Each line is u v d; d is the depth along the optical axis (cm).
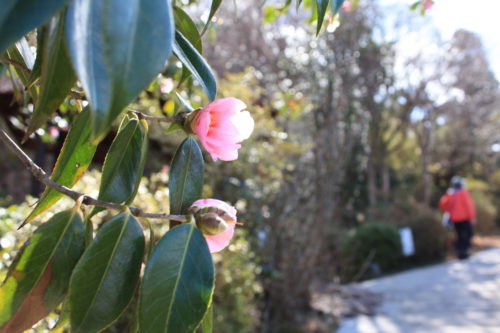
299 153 559
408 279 812
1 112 349
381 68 1070
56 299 61
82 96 78
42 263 60
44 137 313
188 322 55
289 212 534
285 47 749
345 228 998
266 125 507
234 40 784
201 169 73
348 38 738
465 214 991
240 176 499
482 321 529
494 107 1594
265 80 729
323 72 663
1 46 38
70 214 62
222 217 63
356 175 989
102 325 57
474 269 874
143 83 39
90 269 57
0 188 834
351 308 574
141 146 70
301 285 515
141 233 61
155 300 55
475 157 1691
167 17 43
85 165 72
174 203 69
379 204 1155
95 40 40
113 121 38
